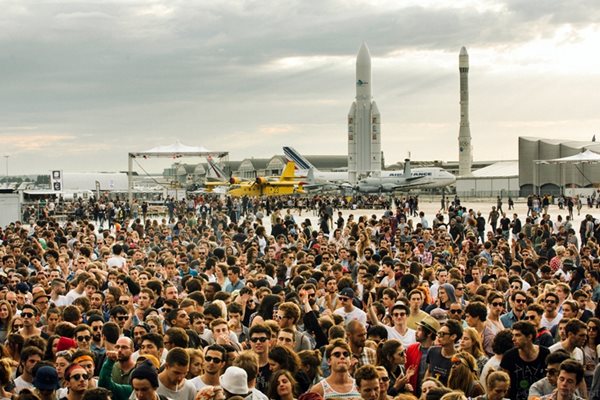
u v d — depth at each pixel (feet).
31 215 219.82
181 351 28.73
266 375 32.27
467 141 541.75
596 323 35.70
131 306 44.73
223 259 73.92
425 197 426.51
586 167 405.18
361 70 443.73
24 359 31.78
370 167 446.19
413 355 36.01
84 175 465.47
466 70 540.11
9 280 56.03
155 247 87.20
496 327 42.29
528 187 421.18
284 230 116.26
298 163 492.54
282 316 36.19
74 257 80.59
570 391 28.43
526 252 79.46
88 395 24.39
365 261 67.82
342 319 40.73
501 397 28.71
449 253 84.69
